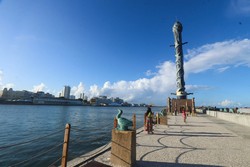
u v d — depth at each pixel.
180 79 77.44
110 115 82.56
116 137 7.13
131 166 6.73
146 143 10.84
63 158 5.99
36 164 12.98
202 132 15.77
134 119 12.80
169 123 24.27
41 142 21.14
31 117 63.53
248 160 7.61
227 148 9.74
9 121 50.12
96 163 5.39
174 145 10.34
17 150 17.36
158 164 7.04
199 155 8.30
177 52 79.75
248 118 21.36
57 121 51.47
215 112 41.69
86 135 25.25
